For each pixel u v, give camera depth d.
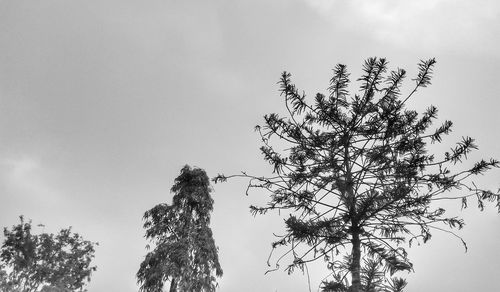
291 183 6.06
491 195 5.23
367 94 5.80
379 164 5.64
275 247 5.75
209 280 21.25
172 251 20.69
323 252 5.73
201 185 23.44
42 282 29.55
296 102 6.11
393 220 5.61
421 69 5.63
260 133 6.15
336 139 5.95
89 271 31.36
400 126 5.70
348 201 5.54
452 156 5.34
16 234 29.92
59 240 31.38
